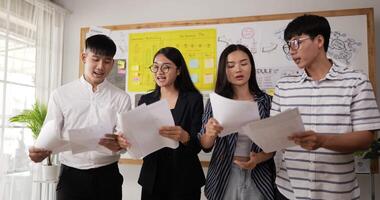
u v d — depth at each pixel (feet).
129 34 8.05
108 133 4.36
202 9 7.98
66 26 8.83
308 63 3.67
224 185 4.48
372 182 6.33
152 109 4.03
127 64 8.00
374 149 5.48
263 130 3.48
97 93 5.09
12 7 7.17
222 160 4.54
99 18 8.66
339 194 3.58
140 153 4.16
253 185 4.43
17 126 7.22
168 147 4.70
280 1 7.53
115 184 5.06
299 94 3.84
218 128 3.91
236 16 7.74
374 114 3.40
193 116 4.85
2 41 6.85
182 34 7.74
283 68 7.11
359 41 6.75
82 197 4.88
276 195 4.38
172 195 4.68
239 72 4.62
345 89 3.54
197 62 7.61
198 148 4.72
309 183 3.70
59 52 8.45
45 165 6.91
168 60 4.90
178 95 5.08
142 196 4.84
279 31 7.19
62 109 4.98
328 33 3.68
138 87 7.88
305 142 3.36
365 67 6.68
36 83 7.68
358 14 6.79
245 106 3.79
